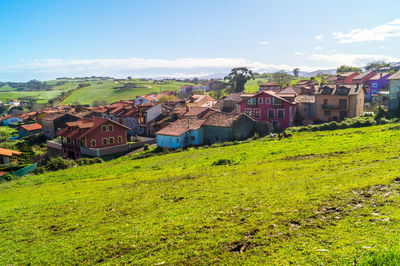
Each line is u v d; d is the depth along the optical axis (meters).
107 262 14.27
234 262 12.53
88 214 22.47
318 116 76.25
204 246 14.24
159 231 16.75
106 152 65.50
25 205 28.34
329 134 50.81
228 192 22.78
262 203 18.81
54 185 37.75
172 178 31.59
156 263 13.40
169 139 64.50
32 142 106.62
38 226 21.27
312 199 18.03
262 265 11.87
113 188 30.77
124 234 17.20
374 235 12.53
